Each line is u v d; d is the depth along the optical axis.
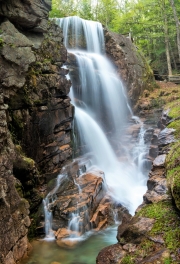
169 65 19.23
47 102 7.30
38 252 5.51
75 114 9.79
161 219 4.00
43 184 7.14
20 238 5.20
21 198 5.59
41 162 7.19
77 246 5.73
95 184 7.42
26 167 6.01
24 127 6.49
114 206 7.31
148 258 3.30
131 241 3.89
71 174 7.80
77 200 6.68
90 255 5.36
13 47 5.60
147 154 10.65
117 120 12.88
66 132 8.65
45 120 7.24
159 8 20.52
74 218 6.29
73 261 5.16
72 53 11.62
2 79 5.33
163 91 15.28
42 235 6.23
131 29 22.59
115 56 14.14
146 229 3.90
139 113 13.93
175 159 5.09
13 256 4.86
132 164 10.65
